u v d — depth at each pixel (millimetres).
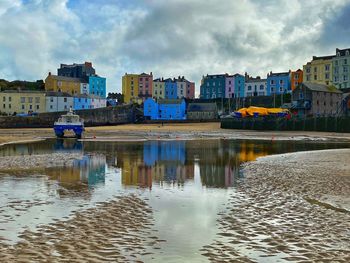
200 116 124188
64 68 160125
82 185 14641
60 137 54031
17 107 121750
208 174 17875
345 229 8727
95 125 104438
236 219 9680
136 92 157000
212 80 153000
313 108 89062
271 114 87938
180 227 8961
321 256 6992
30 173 17531
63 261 6578
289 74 130500
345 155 26766
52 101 125000
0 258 6684
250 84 144250
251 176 17109
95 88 154375
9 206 10922
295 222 9367
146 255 7043
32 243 7602
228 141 47125
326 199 11953
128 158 25344
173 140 48750
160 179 16359
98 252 7137
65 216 9859
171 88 161625
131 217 9836
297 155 27125
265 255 7082
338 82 106750
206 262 6723
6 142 42844
